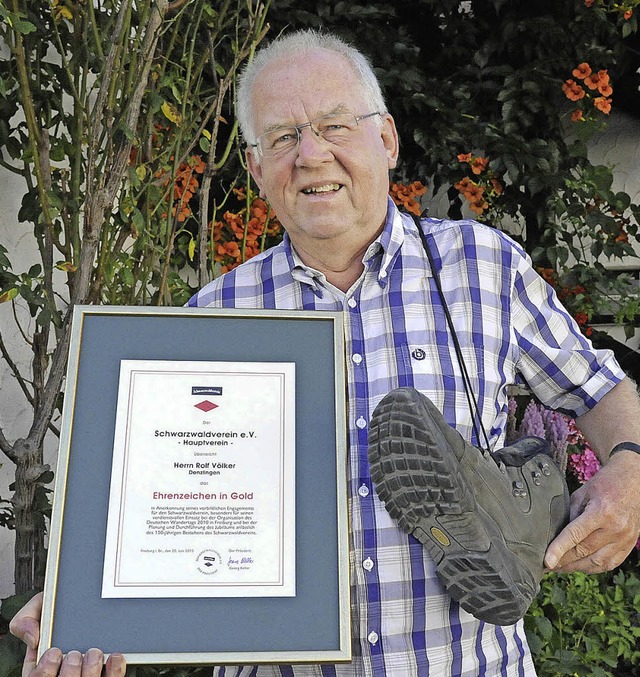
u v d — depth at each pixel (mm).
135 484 1098
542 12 3115
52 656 992
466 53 3188
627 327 3189
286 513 1100
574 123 3279
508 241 1453
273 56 1436
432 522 1062
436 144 3066
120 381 1143
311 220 1330
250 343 1177
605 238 3170
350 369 1314
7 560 2168
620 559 1255
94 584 1051
